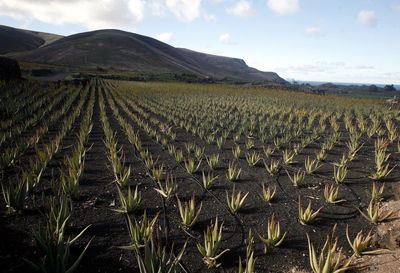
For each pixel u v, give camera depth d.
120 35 199.12
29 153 7.44
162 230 4.02
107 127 10.58
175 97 24.59
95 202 4.76
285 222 4.40
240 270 2.72
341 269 2.91
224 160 7.64
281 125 12.36
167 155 8.06
